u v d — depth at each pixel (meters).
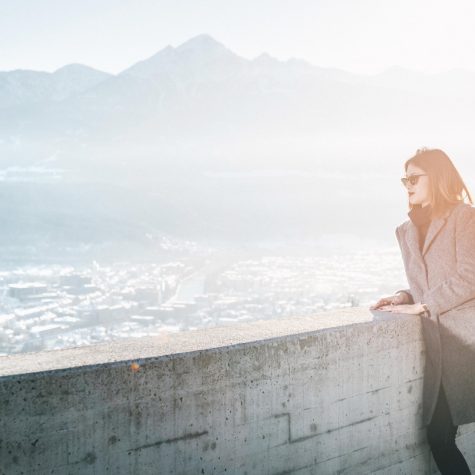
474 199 2.83
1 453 1.77
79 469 1.92
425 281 2.81
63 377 1.88
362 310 3.10
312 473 2.57
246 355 2.34
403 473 2.93
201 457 2.22
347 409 2.70
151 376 2.08
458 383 2.75
